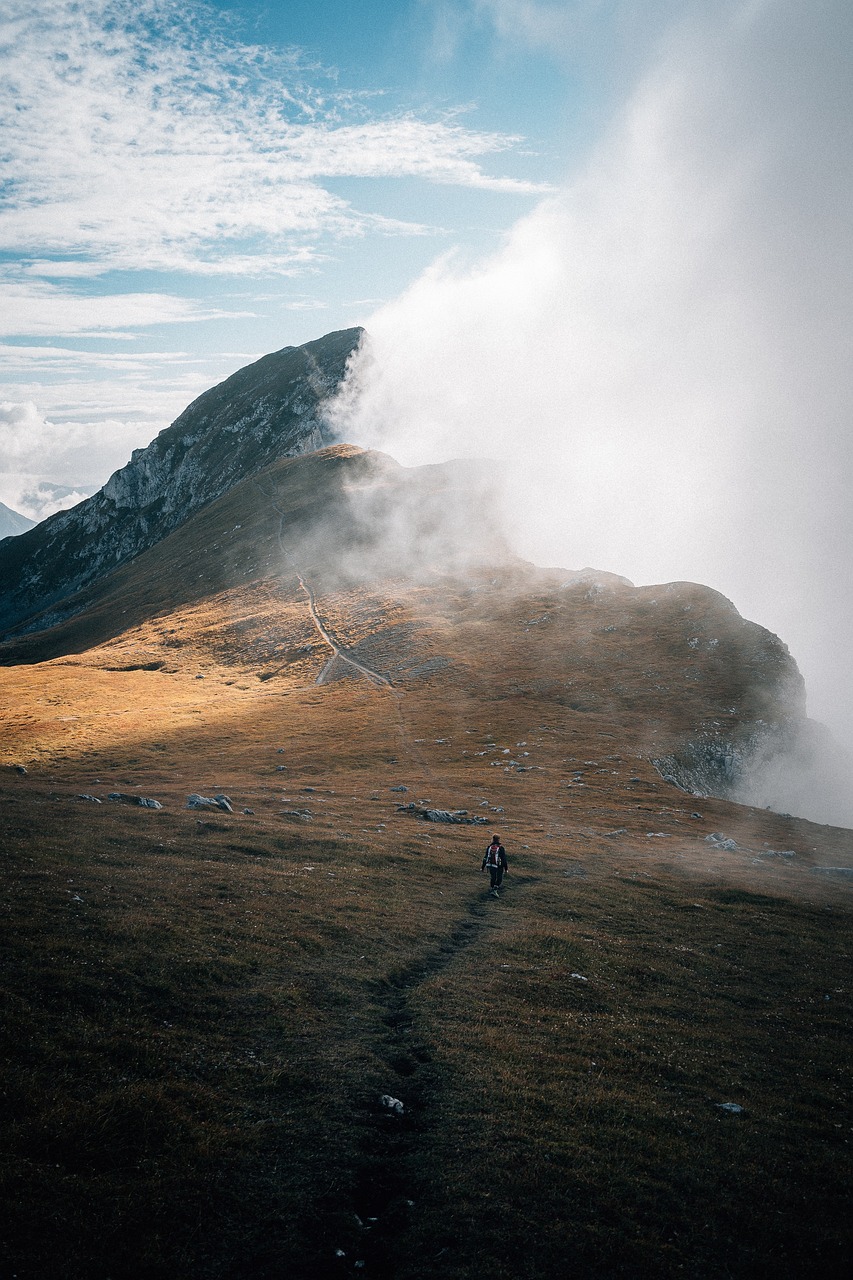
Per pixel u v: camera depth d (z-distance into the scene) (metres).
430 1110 20.59
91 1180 15.71
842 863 64.50
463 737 108.62
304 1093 20.47
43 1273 13.31
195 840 44.94
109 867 36.12
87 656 193.75
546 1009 28.38
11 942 24.70
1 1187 14.79
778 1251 16.55
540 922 39.81
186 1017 23.17
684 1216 17.23
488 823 67.00
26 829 40.91
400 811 68.12
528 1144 19.20
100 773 89.69
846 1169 19.64
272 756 100.69
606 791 83.75
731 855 61.53
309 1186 16.91
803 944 39.94
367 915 36.47
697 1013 29.95
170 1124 17.81
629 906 44.72
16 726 118.94
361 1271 14.92
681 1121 21.27
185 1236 14.98
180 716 128.38
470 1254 15.42
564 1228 16.36
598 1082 22.97
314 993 26.92
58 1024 20.81
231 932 30.45
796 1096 23.78
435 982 29.77
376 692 139.38
